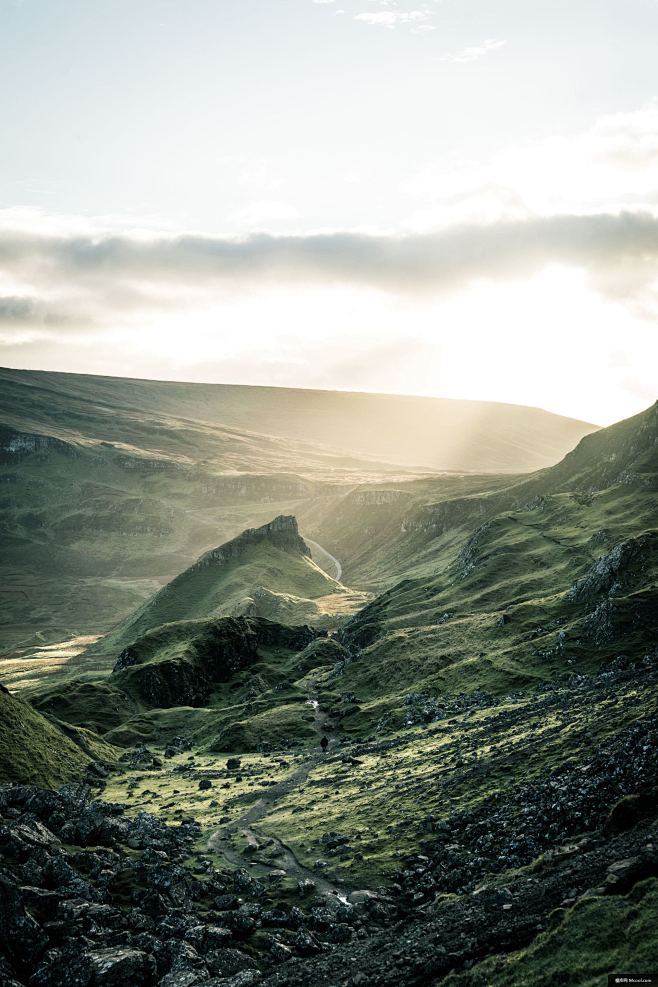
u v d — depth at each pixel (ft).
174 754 467.93
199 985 152.87
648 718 239.71
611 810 190.60
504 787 237.86
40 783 349.00
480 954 147.13
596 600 523.70
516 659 466.29
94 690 631.56
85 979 153.28
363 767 334.03
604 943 133.28
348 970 154.61
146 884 192.95
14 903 169.48
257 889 198.59
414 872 201.98
